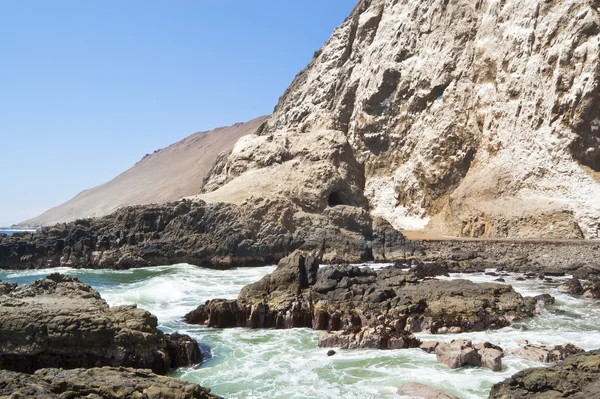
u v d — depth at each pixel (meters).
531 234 45.06
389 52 66.12
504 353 16.47
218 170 76.75
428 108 60.91
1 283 20.58
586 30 49.06
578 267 33.53
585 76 47.84
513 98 53.44
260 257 42.34
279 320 20.86
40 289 19.83
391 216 59.31
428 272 32.31
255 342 18.77
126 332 15.66
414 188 58.78
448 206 54.03
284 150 54.97
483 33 58.22
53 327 15.23
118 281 33.97
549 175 48.50
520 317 21.00
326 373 15.26
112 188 184.00
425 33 63.91
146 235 43.19
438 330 19.39
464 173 56.06
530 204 47.22
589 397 10.16
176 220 43.91
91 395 10.45
